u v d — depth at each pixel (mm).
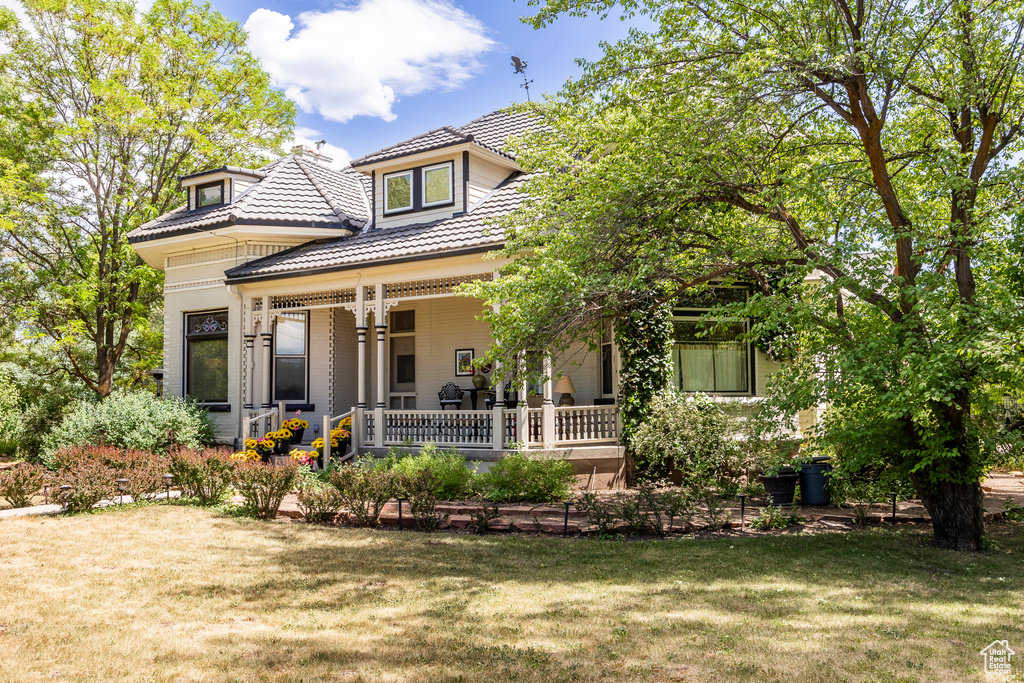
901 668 4781
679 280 10461
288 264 16562
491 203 16125
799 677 4648
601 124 10766
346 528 10430
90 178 21219
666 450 13750
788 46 8828
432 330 17641
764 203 9750
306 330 18109
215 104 22969
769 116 9523
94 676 4707
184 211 19766
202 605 6383
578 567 7918
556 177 11422
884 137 10547
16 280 20938
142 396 17250
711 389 15836
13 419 19328
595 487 14078
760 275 10352
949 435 8414
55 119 21234
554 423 13977
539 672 4762
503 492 12117
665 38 9781
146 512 11344
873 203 9641
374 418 15352
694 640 5371
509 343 9844
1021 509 10664
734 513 11000
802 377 9016
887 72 8617
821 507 12062
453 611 6188
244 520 10859
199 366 18766
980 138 9773
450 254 14352
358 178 22500
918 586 7027
